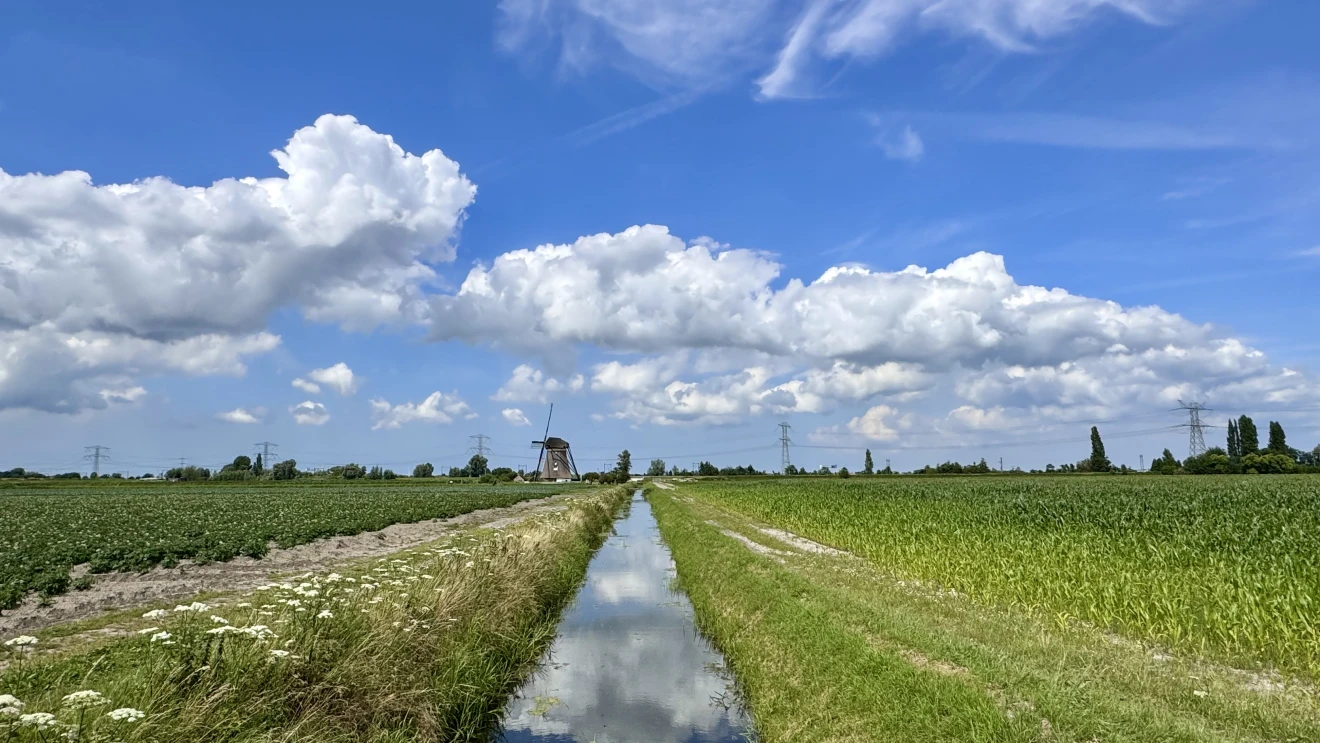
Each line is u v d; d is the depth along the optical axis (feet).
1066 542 59.36
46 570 55.42
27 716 15.87
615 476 462.19
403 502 161.07
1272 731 23.49
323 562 73.41
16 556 58.34
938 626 38.34
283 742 21.34
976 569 54.13
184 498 178.50
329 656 26.27
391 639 29.35
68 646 36.76
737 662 41.86
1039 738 22.82
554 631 51.57
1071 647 33.91
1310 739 22.80
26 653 34.94
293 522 102.78
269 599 34.58
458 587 40.14
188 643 22.94
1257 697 26.96
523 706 36.73
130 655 32.22
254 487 307.17
